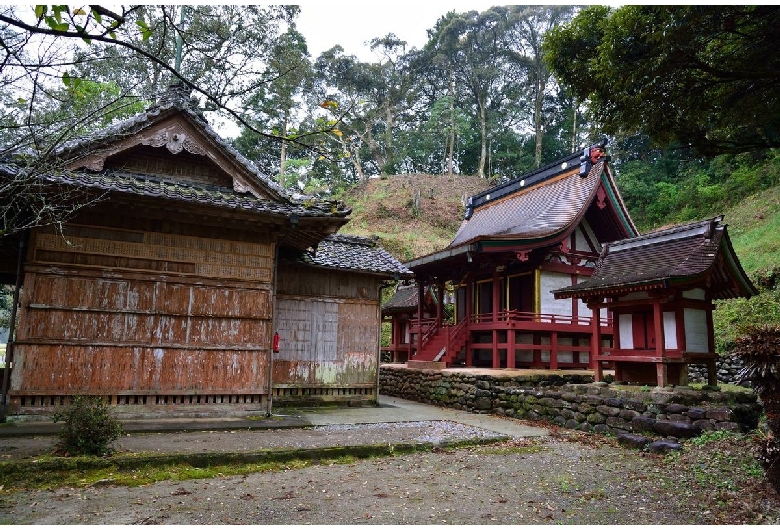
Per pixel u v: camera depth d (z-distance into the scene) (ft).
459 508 17.54
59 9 10.71
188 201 30.09
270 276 35.60
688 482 20.95
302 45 90.22
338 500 18.19
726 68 23.17
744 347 19.35
